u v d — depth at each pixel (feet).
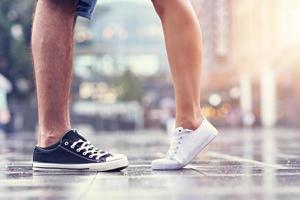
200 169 8.22
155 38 177.78
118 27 172.76
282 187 5.71
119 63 142.61
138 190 5.62
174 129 8.49
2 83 68.18
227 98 113.09
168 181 6.43
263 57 78.28
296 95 75.00
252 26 82.69
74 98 110.11
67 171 8.10
